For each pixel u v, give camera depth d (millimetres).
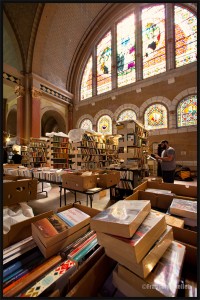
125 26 9391
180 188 1890
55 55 10109
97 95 10227
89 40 10977
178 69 7203
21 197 1586
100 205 3094
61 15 9008
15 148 8586
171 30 7559
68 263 816
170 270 680
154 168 7078
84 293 599
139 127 4195
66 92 10992
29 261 849
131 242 635
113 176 2611
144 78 8414
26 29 8547
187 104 6973
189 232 958
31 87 8875
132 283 645
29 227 1080
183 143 6926
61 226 1001
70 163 6527
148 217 865
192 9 7082
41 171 3443
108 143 7555
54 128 14273
